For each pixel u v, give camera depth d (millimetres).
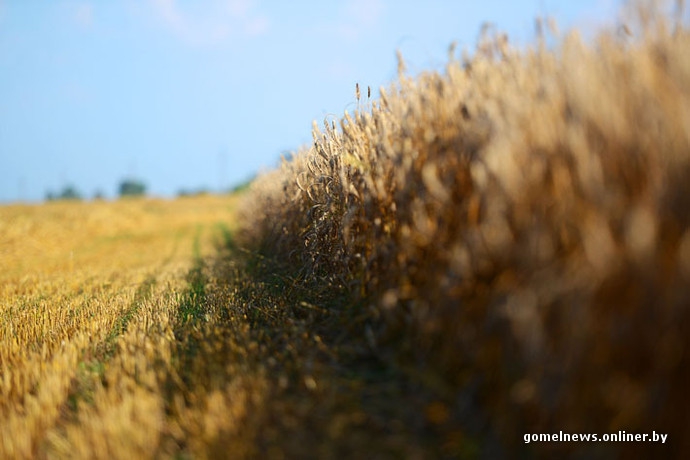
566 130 2193
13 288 7062
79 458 2418
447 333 2545
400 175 3072
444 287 2549
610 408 1925
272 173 8977
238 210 16500
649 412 1860
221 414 2559
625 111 2096
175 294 5684
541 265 2105
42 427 2830
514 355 2160
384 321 3086
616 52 2451
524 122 2361
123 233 20359
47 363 3521
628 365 1906
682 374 1842
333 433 2311
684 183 1921
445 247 2756
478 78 2926
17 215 18453
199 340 3729
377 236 3346
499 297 2258
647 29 2396
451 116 2932
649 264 1838
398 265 3088
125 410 2703
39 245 13422
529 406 2076
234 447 2314
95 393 3074
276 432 2426
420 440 2236
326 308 3867
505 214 2328
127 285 7055
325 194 4512
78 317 4852
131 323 4469
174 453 2439
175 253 12766
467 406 2270
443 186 2820
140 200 44344
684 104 1976
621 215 1995
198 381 2998
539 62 2740
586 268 1965
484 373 2289
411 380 2561
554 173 2193
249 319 4211
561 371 1985
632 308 1897
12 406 3068
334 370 2900
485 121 2582
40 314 5051
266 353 3369
